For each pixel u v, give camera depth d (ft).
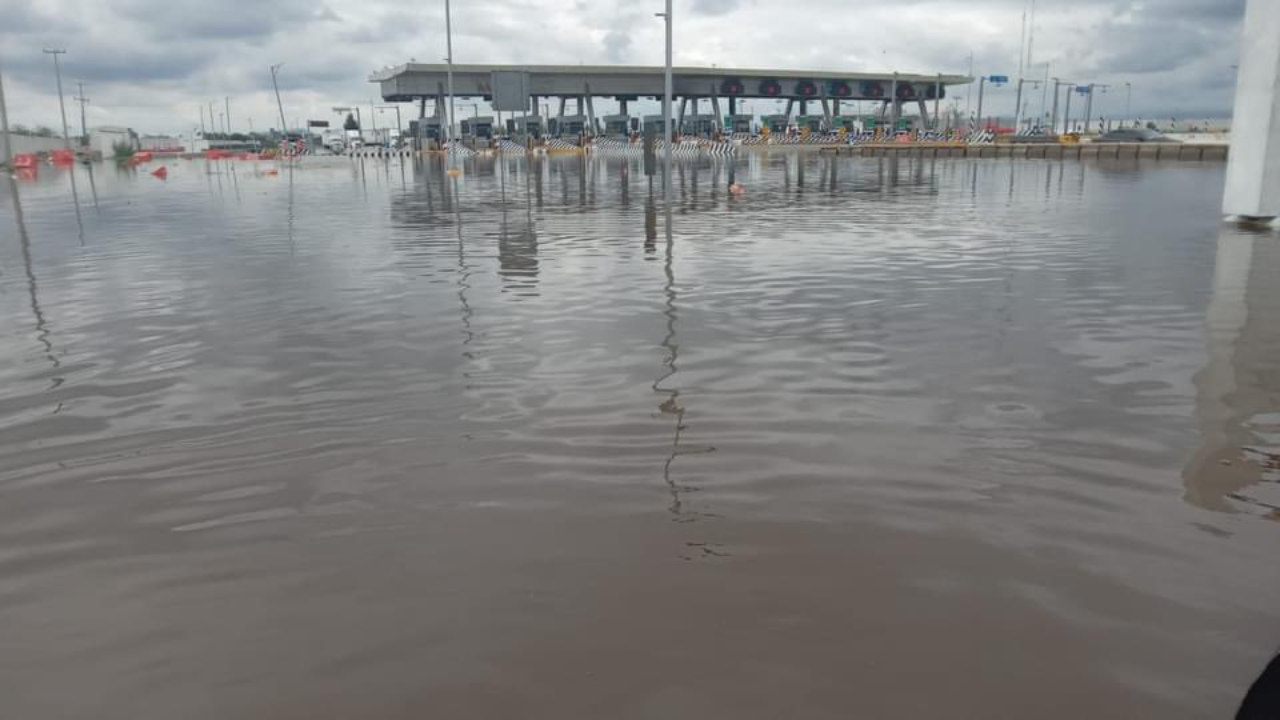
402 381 20.42
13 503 14.01
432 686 8.97
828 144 252.42
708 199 75.61
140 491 14.37
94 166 196.13
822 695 8.70
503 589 10.90
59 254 43.86
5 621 10.53
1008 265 36.55
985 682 8.87
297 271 37.35
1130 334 24.09
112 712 8.73
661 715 8.43
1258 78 48.93
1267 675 8.80
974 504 13.20
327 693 8.92
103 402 19.34
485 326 26.08
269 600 10.80
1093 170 122.11
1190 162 144.15
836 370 20.83
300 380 20.70
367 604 10.63
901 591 10.69
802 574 11.13
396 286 33.22
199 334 25.81
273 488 14.35
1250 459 14.92
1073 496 13.47
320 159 244.83
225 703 8.81
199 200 81.87
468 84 310.45
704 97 342.64
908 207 65.92
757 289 31.48
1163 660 9.20
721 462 15.07
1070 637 9.65
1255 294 29.63
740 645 9.58
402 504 13.56
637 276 34.63
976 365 21.12
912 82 371.15
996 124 373.81
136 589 11.20
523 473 14.71
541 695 8.78
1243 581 10.82
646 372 20.85
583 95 326.44
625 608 10.39
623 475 14.53
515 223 56.65
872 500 13.39
